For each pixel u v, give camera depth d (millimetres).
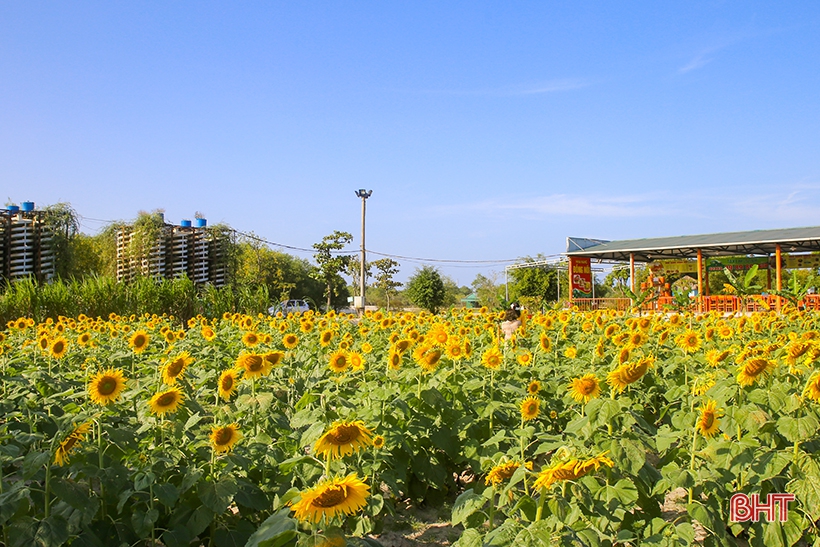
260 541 2953
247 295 24938
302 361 7887
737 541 4895
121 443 4312
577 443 4059
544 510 3543
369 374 6555
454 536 5242
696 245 33000
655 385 7324
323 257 43250
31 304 18719
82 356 9398
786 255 36625
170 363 4949
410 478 5855
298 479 4852
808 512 4047
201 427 4590
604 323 12438
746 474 4266
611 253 37000
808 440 4426
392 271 52094
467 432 5781
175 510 4195
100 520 4141
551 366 7766
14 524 3605
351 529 4723
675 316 11508
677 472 4109
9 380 6074
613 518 3676
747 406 4281
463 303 57031
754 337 10250
